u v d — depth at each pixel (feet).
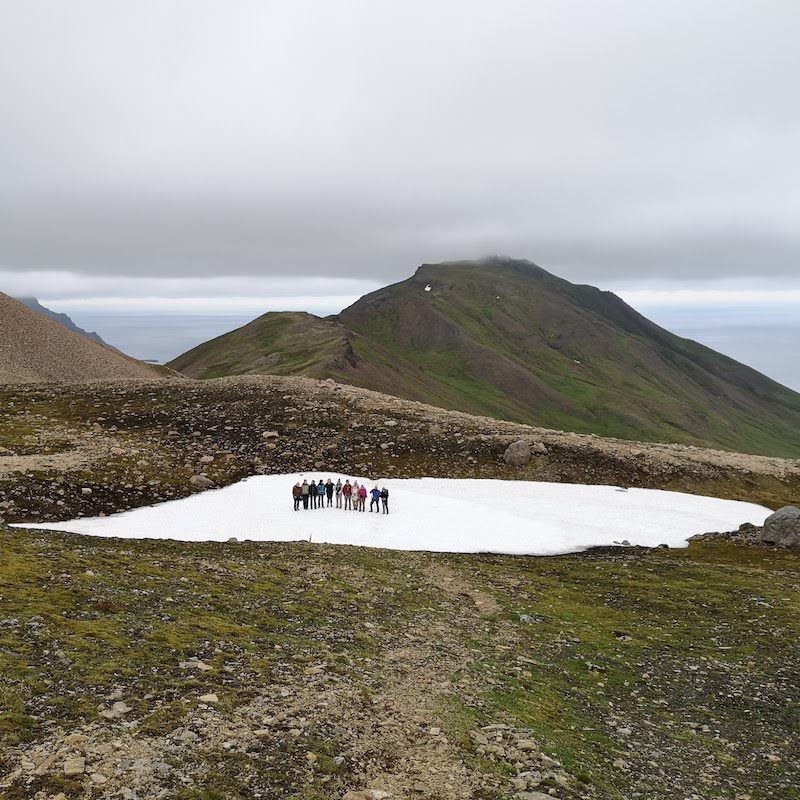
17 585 66.13
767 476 219.00
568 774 44.42
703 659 76.89
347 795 36.73
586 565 121.49
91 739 38.65
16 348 384.88
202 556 98.12
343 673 57.31
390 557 113.50
